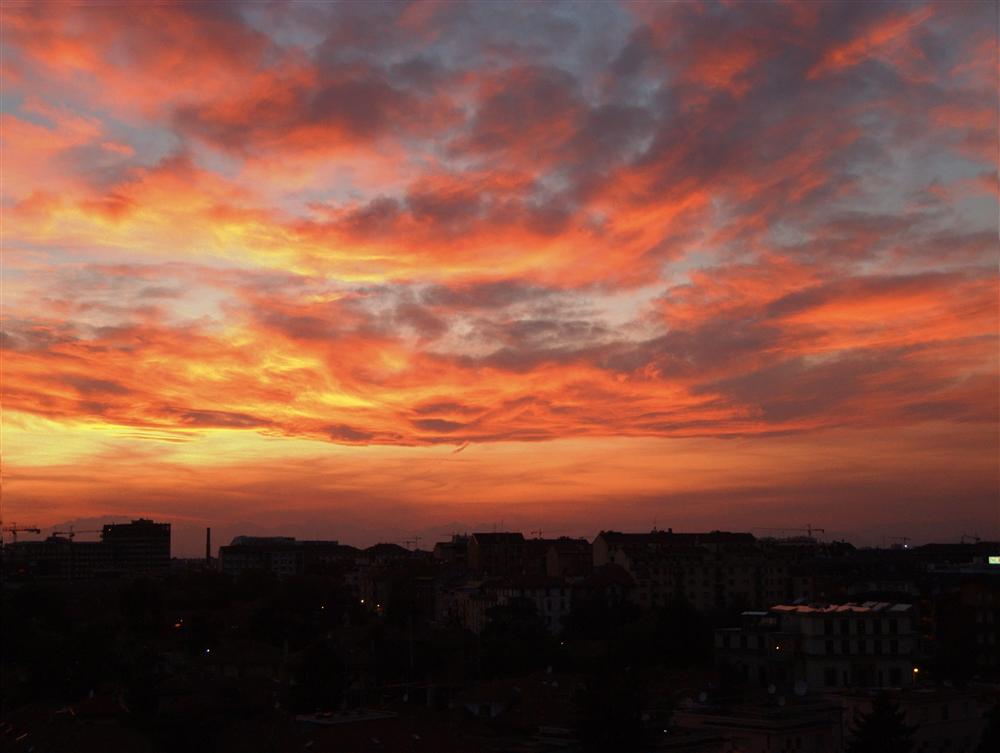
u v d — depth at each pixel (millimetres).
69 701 141625
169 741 102375
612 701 96062
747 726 103812
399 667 176750
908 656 138375
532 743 96125
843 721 112750
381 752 91250
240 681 155125
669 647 187375
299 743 94562
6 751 99688
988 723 114688
